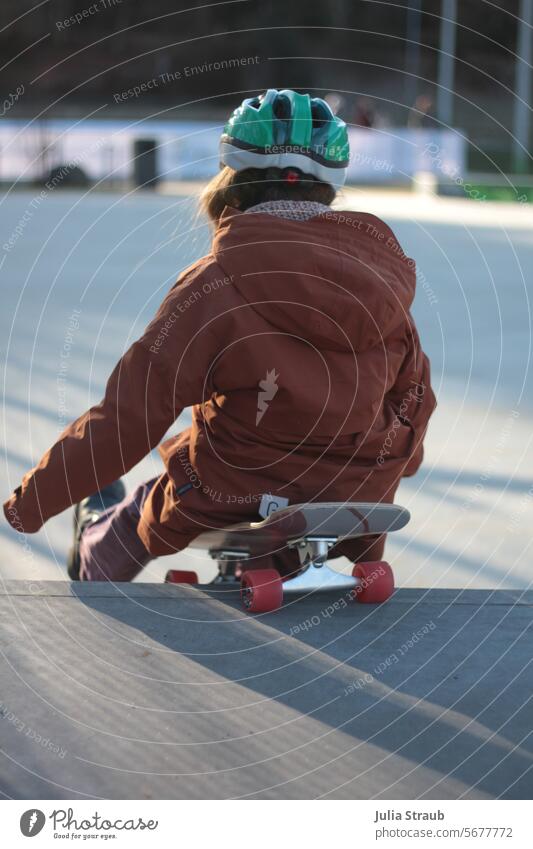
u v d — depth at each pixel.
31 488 2.19
